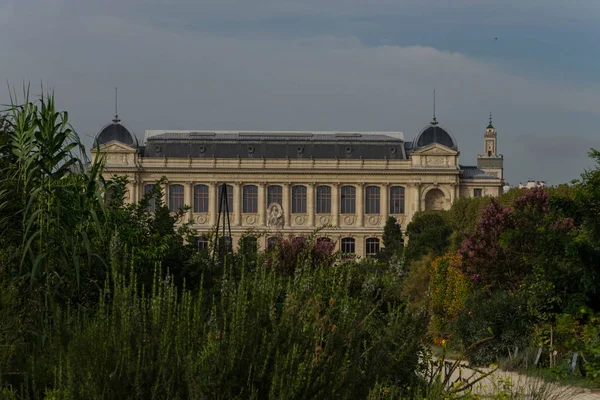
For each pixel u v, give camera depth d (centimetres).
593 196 5294
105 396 1900
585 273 4925
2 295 2786
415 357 2317
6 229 3606
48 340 2305
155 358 1994
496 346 5506
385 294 2430
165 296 2142
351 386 2030
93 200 3900
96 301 3566
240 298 2070
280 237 4553
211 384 1897
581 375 4419
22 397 2047
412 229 18662
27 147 3634
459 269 7412
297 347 1966
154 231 5094
